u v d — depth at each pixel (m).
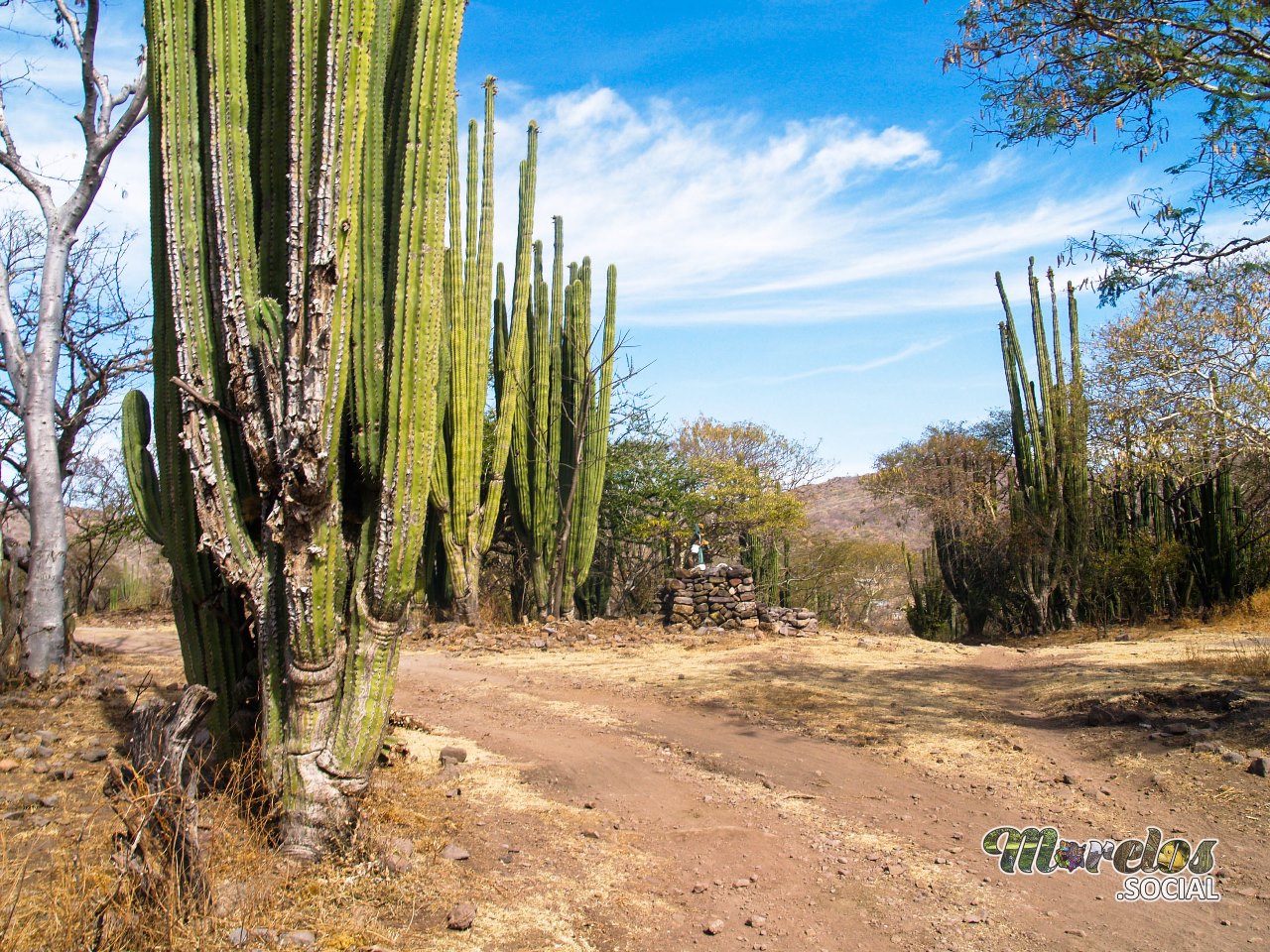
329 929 4.34
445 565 19.36
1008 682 12.15
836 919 4.96
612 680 11.98
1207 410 15.81
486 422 20.28
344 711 5.18
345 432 5.41
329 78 4.89
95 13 9.59
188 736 4.39
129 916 3.88
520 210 18.52
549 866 5.51
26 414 9.38
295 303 4.96
